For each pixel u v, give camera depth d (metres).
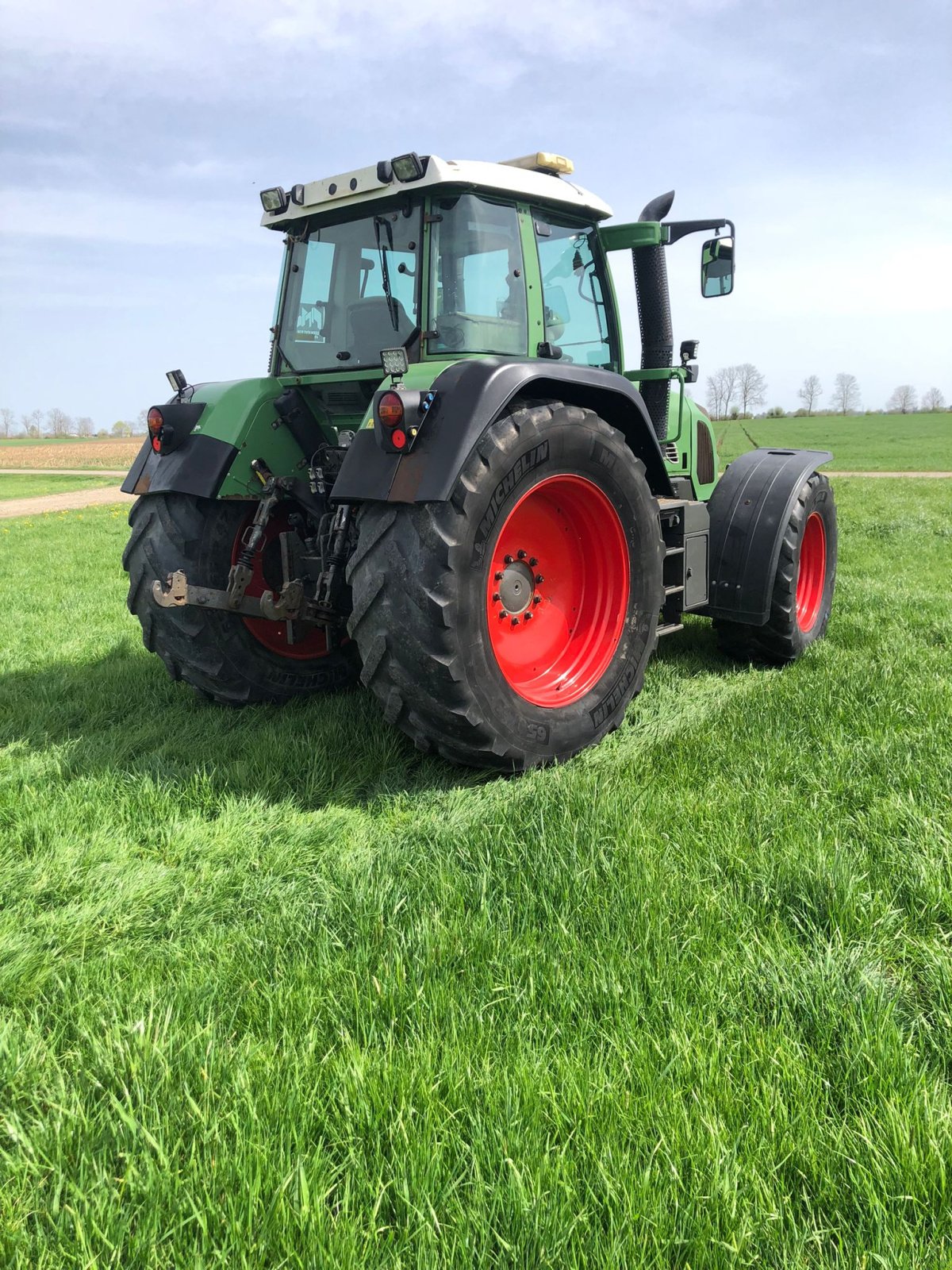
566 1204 1.30
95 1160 1.44
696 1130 1.44
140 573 3.84
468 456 2.79
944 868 2.26
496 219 3.44
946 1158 1.37
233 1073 1.61
